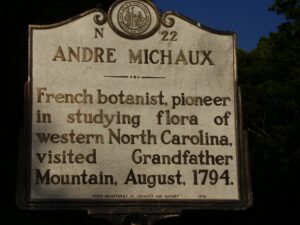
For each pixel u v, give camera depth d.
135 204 2.99
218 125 3.11
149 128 3.07
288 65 10.42
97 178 2.99
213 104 3.12
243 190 3.05
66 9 5.74
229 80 3.16
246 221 11.08
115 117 3.06
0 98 5.86
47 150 2.98
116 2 3.15
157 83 3.11
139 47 3.13
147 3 3.17
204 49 3.17
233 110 3.13
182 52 3.15
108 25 3.13
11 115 5.93
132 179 3.01
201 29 3.19
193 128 3.09
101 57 3.10
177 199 3.02
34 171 2.96
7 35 5.66
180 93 3.12
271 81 10.44
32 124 3.00
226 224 10.99
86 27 3.12
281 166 9.85
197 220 10.65
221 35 3.19
